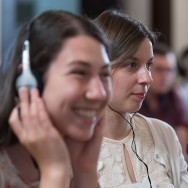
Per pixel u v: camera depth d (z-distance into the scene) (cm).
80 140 148
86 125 143
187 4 682
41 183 146
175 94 501
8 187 150
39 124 141
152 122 242
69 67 139
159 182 221
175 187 231
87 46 140
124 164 222
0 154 152
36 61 143
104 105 145
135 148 227
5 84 149
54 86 140
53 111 141
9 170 151
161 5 667
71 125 142
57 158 145
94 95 139
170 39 673
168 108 489
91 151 165
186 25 684
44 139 142
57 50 141
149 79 210
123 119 224
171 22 677
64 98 139
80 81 140
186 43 686
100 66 142
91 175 167
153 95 479
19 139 146
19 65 148
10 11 596
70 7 634
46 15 148
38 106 140
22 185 151
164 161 229
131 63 209
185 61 616
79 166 166
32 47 145
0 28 588
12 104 148
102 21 213
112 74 209
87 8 640
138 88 211
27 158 154
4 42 588
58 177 145
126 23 209
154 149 231
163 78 474
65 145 146
